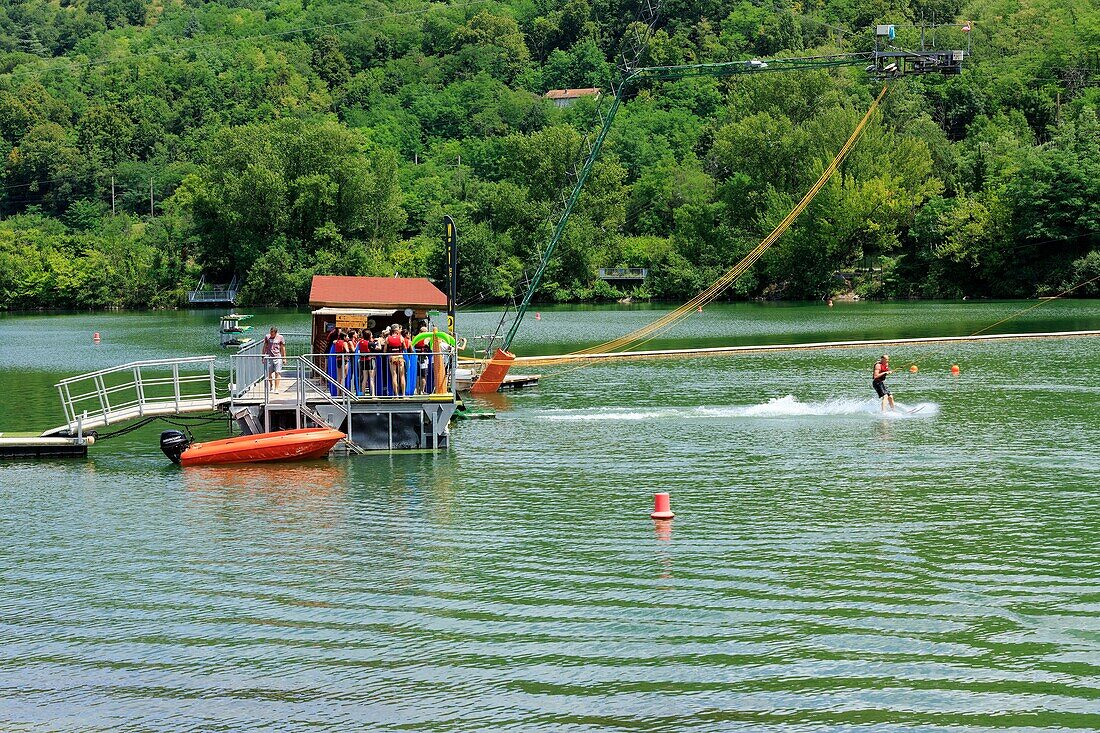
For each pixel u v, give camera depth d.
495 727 22.41
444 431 49.03
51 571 32.09
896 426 53.56
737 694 23.56
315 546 34.09
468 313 165.62
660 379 74.75
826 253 184.38
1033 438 49.69
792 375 75.75
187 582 30.95
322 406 48.00
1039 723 22.09
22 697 24.16
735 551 32.88
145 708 23.55
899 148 185.25
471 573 31.27
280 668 25.28
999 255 167.00
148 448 51.25
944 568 31.02
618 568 31.48
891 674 24.33
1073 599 28.45
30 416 63.00
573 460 46.41
